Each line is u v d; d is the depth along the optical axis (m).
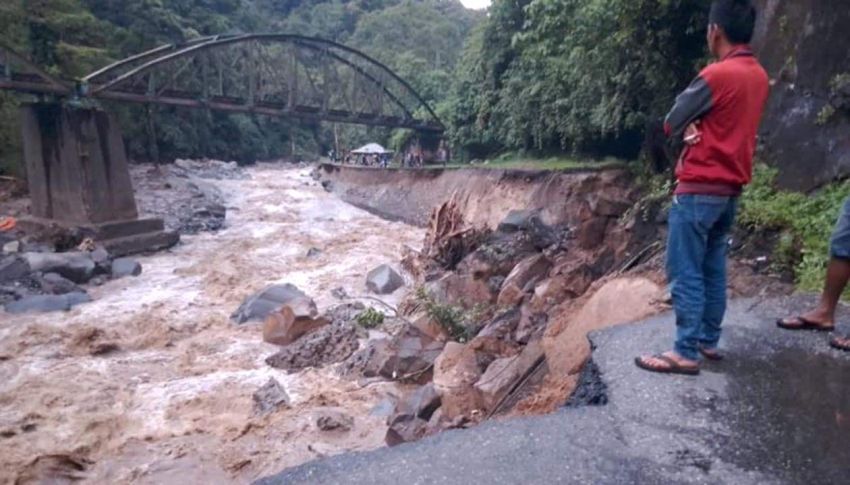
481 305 13.60
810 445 3.40
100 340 13.76
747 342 4.76
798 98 9.24
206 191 37.69
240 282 19.39
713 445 3.43
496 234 17.69
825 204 7.89
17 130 32.06
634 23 12.81
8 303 16.27
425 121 43.31
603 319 7.57
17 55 22.94
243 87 55.88
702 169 3.94
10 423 10.09
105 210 23.91
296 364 12.66
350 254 23.67
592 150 20.95
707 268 4.32
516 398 8.00
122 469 8.91
